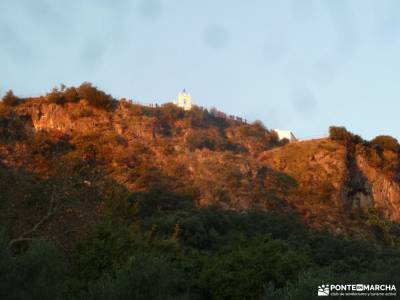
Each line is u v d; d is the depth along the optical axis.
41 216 36.38
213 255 46.06
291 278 37.47
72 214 37.28
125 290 25.36
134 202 62.97
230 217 65.31
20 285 22.19
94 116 86.25
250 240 48.16
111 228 38.50
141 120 89.12
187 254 46.38
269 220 66.19
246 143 96.12
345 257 55.38
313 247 60.44
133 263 26.81
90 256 35.31
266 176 79.50
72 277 34.28
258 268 37.97
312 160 82.88
